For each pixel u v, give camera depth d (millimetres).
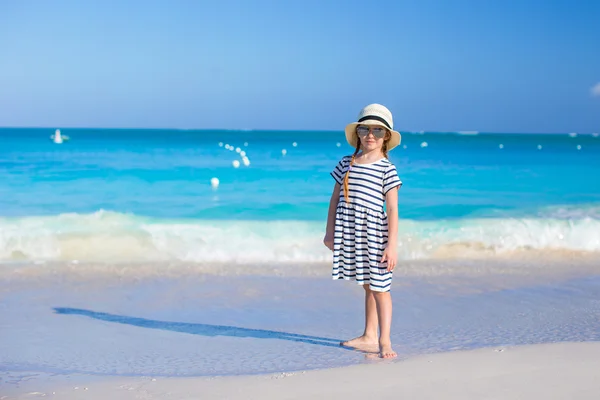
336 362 4156
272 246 9320
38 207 12406
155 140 54031
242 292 6848
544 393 3221
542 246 10070
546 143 56375
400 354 4371
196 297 6602
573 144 53000
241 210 12492
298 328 5336
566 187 17203
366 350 4527
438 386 3369
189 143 47125
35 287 6938
